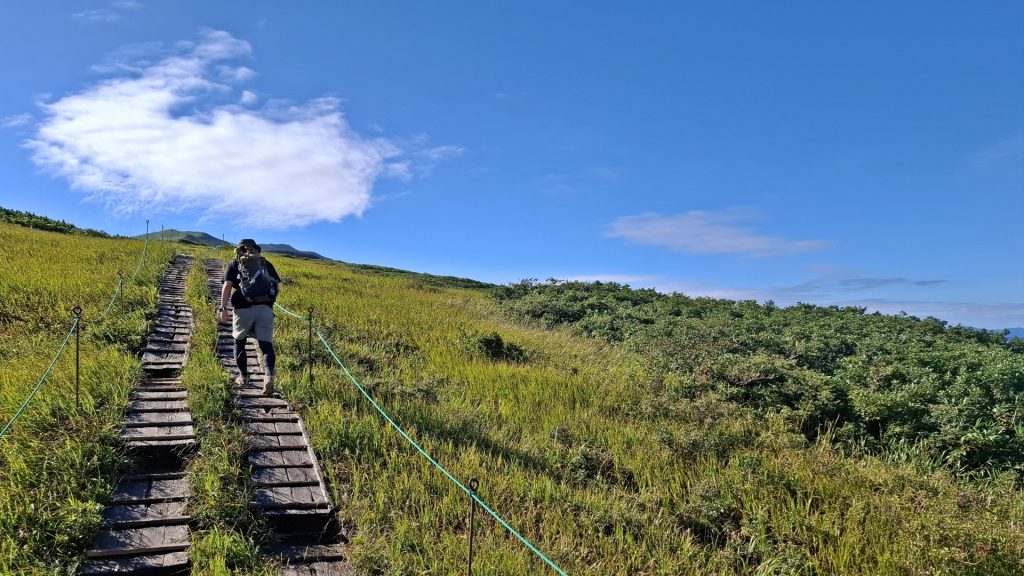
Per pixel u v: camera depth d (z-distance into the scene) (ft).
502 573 16.76
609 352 53.72
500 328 60.23
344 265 153.99
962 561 17.72
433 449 24.31
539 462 25.03
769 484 22.89
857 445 30.50
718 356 45.34
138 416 23.66
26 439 19.79
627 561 18.38
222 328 41.96
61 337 34.35
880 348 55.88
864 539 19.65
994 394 36.04
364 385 31.22
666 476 24.52
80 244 76.43
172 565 15.93
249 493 19.25
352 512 19.35
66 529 15.83
